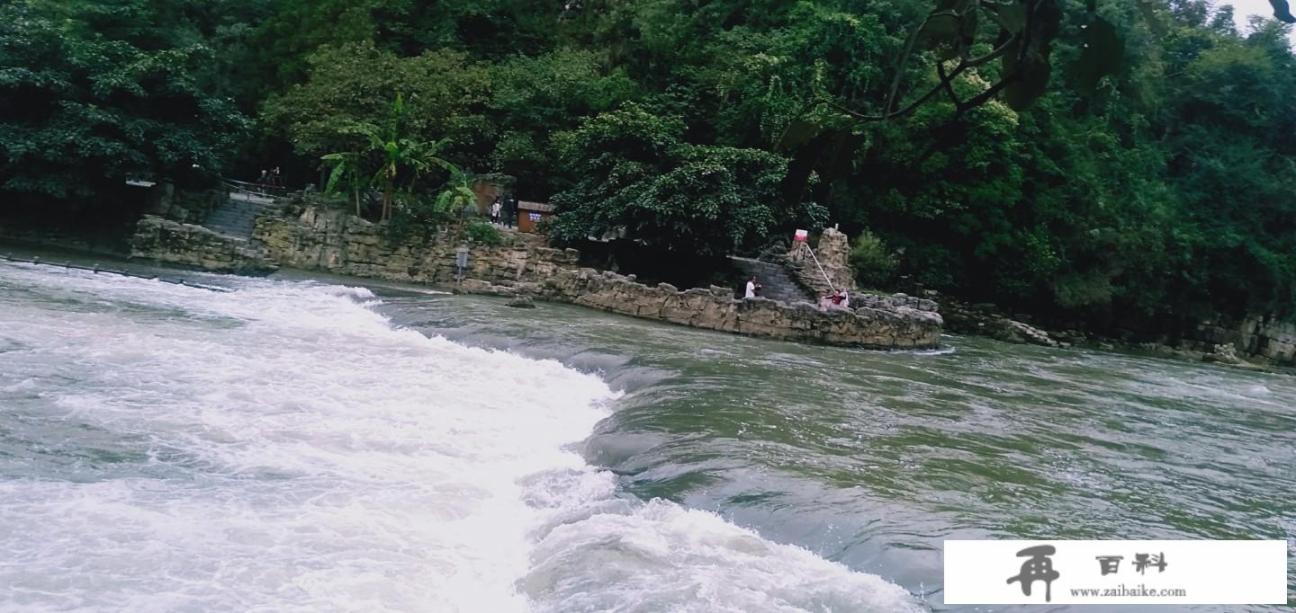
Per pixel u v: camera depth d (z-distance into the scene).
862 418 14.39
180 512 8.80
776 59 19.77
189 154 29.97
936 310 32.00
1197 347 49.03
